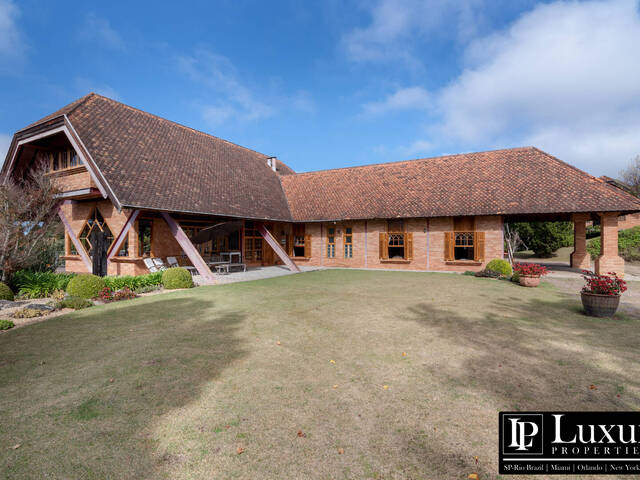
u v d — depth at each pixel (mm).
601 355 5324
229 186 18953
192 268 16312
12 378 4531
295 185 25297
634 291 11680
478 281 14172
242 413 3621
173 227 14414
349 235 21609
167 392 4105
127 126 16297
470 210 17500
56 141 15453
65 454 2973
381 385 4289
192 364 4977
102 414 3619
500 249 17531
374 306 9008
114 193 12023
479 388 4199
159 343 5941
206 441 3145
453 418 3535
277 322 7352
